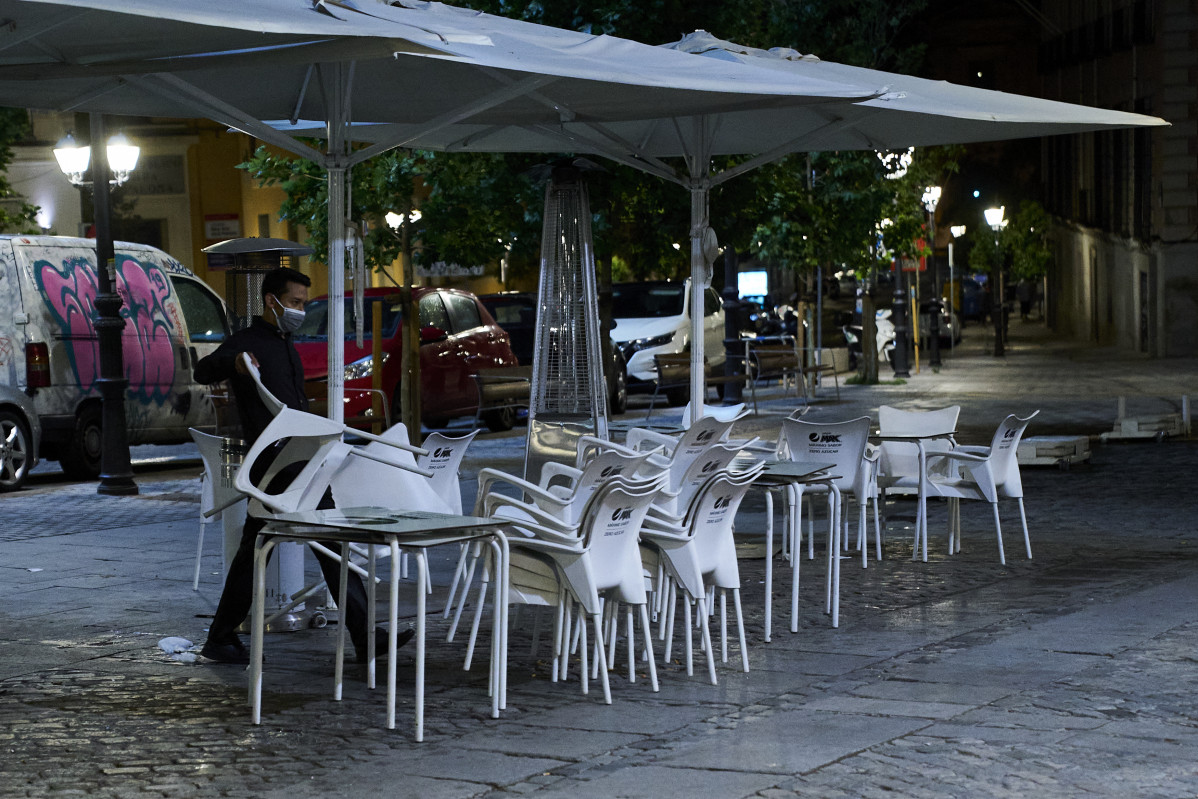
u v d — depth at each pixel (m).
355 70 10.01
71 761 6.40
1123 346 50.84
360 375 21.23
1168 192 43.50
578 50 9.82
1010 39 92.88
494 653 7.09
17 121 32.81
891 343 42.19
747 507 15.26
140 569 11.70
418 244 22.47
